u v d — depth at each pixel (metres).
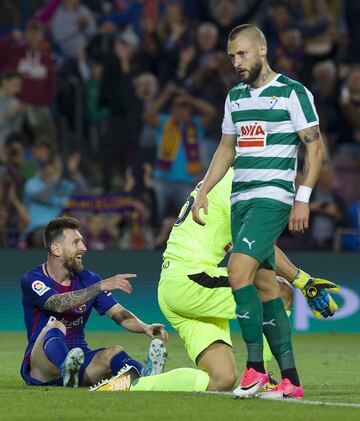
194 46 64.19
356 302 54.66
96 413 19.11
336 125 63.94
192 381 24.19
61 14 65.19
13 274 53.59
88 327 53.88
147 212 57.12
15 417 18.58
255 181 21.64
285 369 21.94
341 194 63.06
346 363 35.69
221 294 25.03
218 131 61.38
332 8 68.38
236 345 44.41
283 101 21.59
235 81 63.12
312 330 54.41
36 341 25.08
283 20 65.88
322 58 65.81
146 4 67.06
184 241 25.75
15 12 65.81
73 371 23.97
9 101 61.75
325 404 20.75
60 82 63.88
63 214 56.34
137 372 24.08
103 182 61.00
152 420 18.05
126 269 53.78
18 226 56.41
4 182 56.62
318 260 54.75
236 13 67.06
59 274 25.84
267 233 21.31
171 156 59.72
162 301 25.97
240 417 18.41
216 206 25.70
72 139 63.69
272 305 21.94
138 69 63.22
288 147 21.72
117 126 62.12
